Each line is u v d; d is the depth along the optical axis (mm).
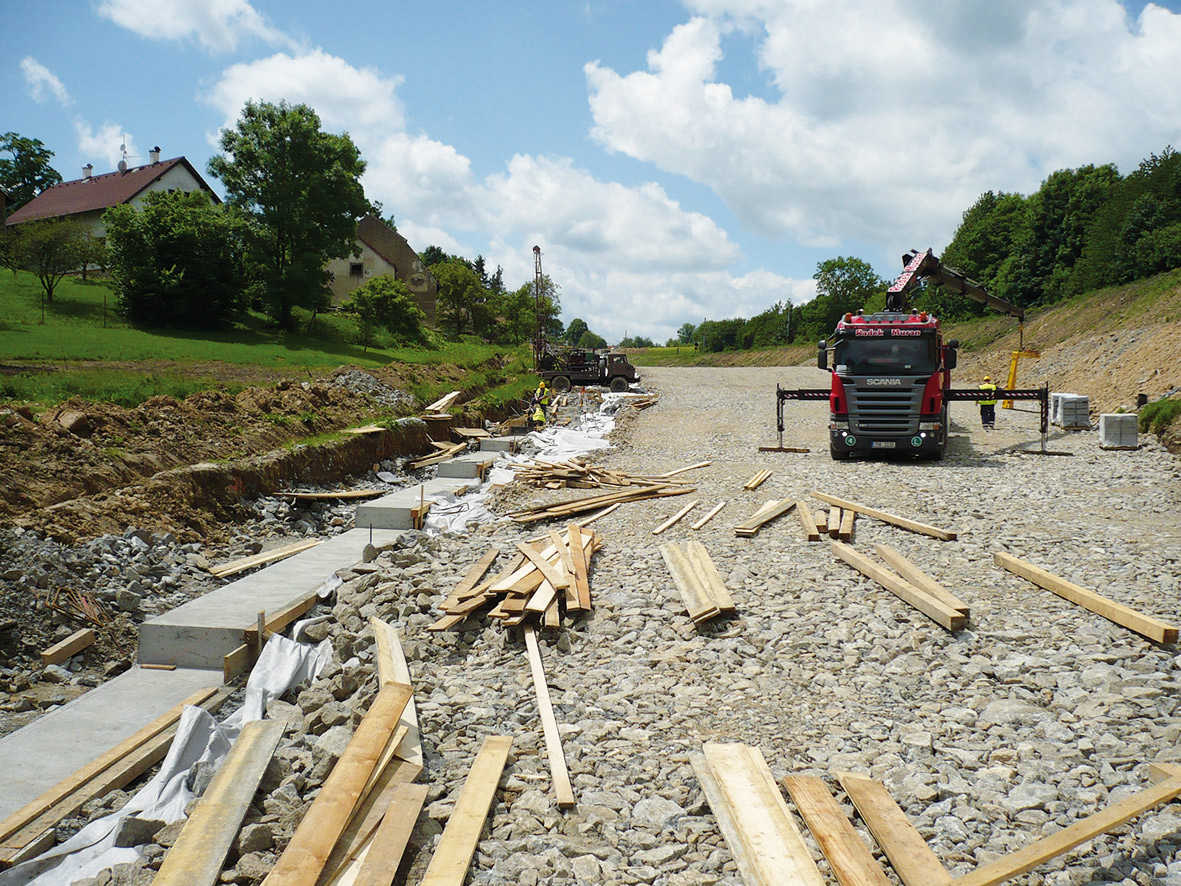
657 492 15562
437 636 8273
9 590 9312
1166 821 4605
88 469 12805
